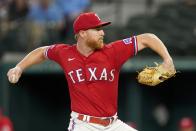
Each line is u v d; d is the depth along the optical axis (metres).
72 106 21.70
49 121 50.28
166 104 51.91
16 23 49.81
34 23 49.41
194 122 51.59
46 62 46.94
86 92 21.38
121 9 51.56
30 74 47.31
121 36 49.50
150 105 51.12
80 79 21.42
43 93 49.69
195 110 51.59
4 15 50.28
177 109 51.91
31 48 48.75
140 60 46.62
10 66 46.12
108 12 51.59
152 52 47.16
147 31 50.06
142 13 52.56
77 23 21.33
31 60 22.36
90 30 21.17
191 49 49.12
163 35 49.59
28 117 49.03
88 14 21.33
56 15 49.50
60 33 49.16
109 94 21.39
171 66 20.47
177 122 51.97
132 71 46.69
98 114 21.34
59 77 49.44
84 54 21.52
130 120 48.12
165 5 52.53
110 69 21.31
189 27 50.38
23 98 48.41
